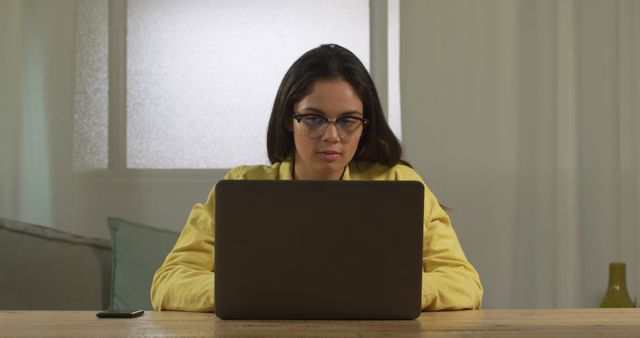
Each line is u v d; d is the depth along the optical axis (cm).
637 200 322
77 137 311
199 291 161
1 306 264
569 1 319
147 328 128
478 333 123
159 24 318
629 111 323
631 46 322
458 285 165
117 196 313
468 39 315
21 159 307
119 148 314
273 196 137
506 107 315
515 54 316
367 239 137
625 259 321
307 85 186
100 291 272
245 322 136
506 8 315
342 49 192
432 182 314
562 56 319
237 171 210
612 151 317
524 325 131
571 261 318
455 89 315
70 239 276
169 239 273
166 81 318
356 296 138
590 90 318
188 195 317
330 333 123
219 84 320
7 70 306
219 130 320
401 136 314
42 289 267
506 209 315
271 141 206
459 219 314
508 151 315
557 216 317
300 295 138
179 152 318
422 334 122
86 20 313
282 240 138
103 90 314
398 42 321
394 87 322
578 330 125
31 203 307
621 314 147
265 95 321
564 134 320
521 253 315
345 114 182
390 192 137
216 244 138
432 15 315
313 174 189
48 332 123
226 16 321
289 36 323
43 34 308
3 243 269
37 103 308
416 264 138
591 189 319
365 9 324
